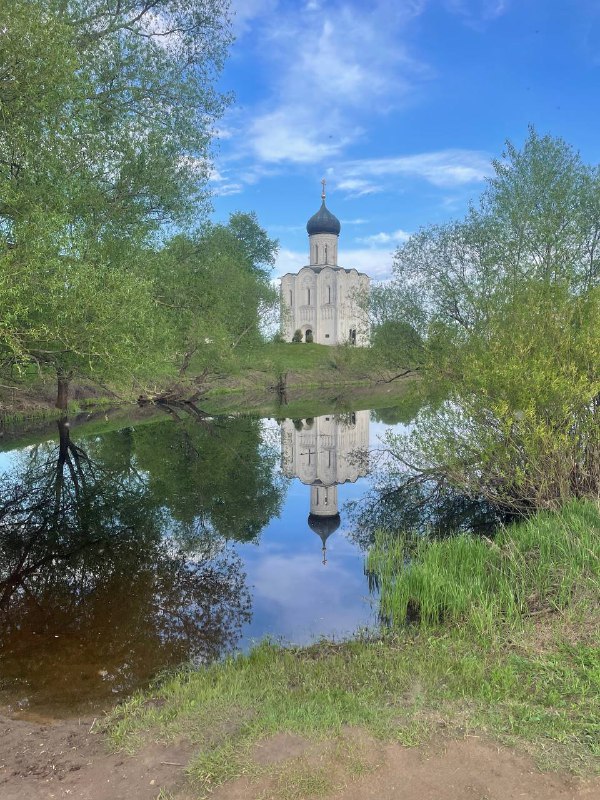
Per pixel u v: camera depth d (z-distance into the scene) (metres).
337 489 15.18
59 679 5.44
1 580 8.66
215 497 14.27
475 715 4.08
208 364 36.16
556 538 7.26
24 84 10.20
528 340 9.15
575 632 5.27
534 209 15.50
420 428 10.74
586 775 3.41
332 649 5.96
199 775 3.59
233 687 4.80
